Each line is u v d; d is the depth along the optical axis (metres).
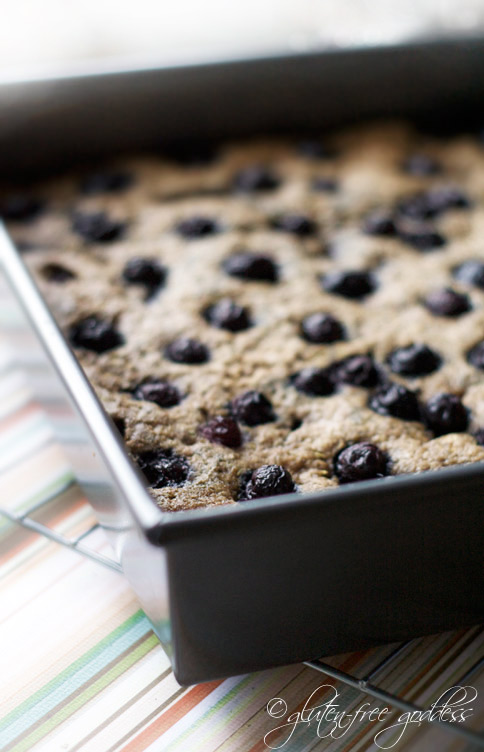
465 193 0.57
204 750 0.42
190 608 0.41
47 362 0.45
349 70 0.58
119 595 0.46
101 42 0.65
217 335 0.50
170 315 0.51
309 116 0.59
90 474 0.44
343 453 0.46
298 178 0.58
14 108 0.55
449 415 0.48
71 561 0.47
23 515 0.47
